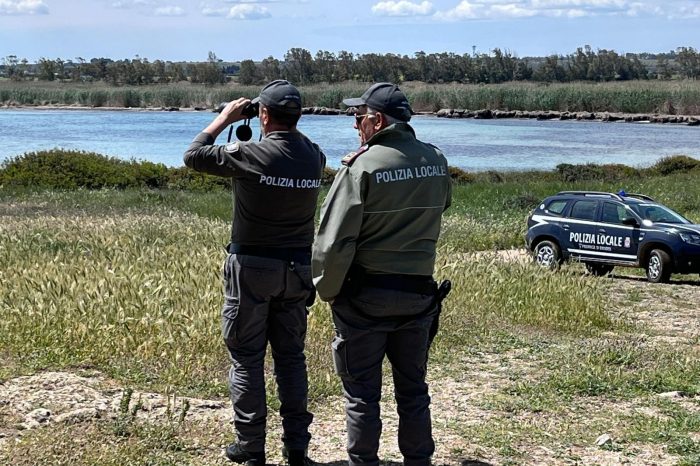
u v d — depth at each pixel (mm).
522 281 12242
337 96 99438
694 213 28016
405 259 4777
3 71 173875
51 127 72688
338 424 6355
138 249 11797
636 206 18203
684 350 10094
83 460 5172
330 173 34344
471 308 10844
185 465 5254
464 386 7766
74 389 6449
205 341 7785
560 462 5852
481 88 101688
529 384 7867
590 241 18484
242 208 5168
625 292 15500
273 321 5410
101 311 8141
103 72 149875
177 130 70375
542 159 52125
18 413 5910
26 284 9000
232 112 5359
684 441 6344
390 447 5930
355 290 4746
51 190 30047
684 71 141750
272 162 5094
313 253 4703
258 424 5312
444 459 5762
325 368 7699
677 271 17234
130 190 30844
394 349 4977
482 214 27078
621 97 91938
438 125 80188
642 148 59312
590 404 7387
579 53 137375
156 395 6559
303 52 134625
